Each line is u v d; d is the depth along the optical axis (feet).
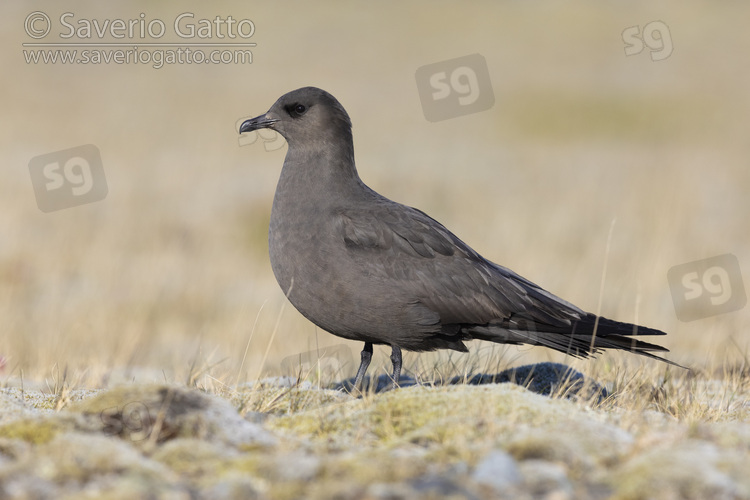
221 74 126.62
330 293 23.58
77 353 36.73
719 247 61.52
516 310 23.86
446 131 103.91
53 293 49.14
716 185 80.64
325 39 143.02
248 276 56.44
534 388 24.56
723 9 153.17
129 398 17.33
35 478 13.88
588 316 24.06
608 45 138.92
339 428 18.43
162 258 56.65
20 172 77.51
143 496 13.25
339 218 23.82
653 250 57.82
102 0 143.84
